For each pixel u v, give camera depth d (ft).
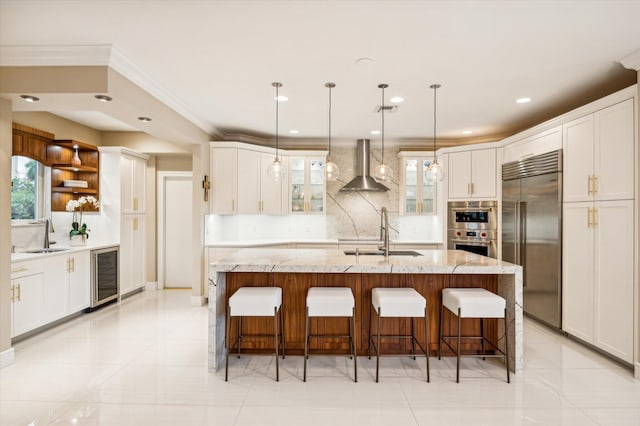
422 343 10.79
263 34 8.50
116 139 18.88
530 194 14.25
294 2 7.20
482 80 11.35
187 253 20.71
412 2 7.19
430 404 8.11
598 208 10.71
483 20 7.86
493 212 16.97
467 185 17.78
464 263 10.08
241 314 9.27
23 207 14.93
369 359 10.64
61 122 16.14
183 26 8.16
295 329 10.89
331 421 7.45
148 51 9.41
